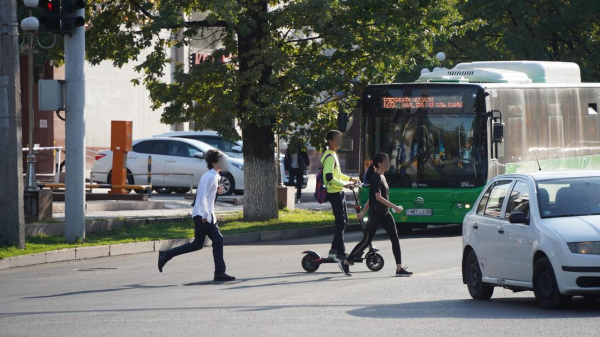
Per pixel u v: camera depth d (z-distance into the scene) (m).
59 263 21.38
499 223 14.49
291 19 27.53
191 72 28.75
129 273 19.44
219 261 18.03
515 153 29.28
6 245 21.94
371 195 18.61
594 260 12.74
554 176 14.41
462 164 27.89
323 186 19.62
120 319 12.93
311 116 28.06
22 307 14.56
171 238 24.80
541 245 13.23
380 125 28.44
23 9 28.86
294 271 19.55
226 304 14.46
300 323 12.33
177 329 11.94
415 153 28.14
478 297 14.99
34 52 29.33
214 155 18.09
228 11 26.22
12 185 21.97
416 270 19.45
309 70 28.33
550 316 12.69
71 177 23.64
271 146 29.28
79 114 23.64
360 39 28.59
